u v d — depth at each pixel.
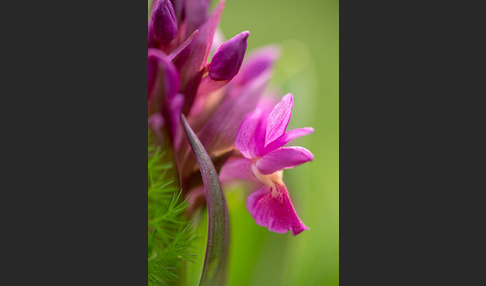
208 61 0.19
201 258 0.19
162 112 0.19
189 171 0.19
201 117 0.19
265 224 0.19
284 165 0.18
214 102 0.19
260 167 0.19
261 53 0.20
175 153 0.19
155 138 0.19
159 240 0.19
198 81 0.19
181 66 0.19
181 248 0.19
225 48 0.18
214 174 0.18
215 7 0.19
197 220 0.19
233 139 0.19
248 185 0.19
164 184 0.19
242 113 0.19
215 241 0.19
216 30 0.19
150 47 0.19
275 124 0.19
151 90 0.19
